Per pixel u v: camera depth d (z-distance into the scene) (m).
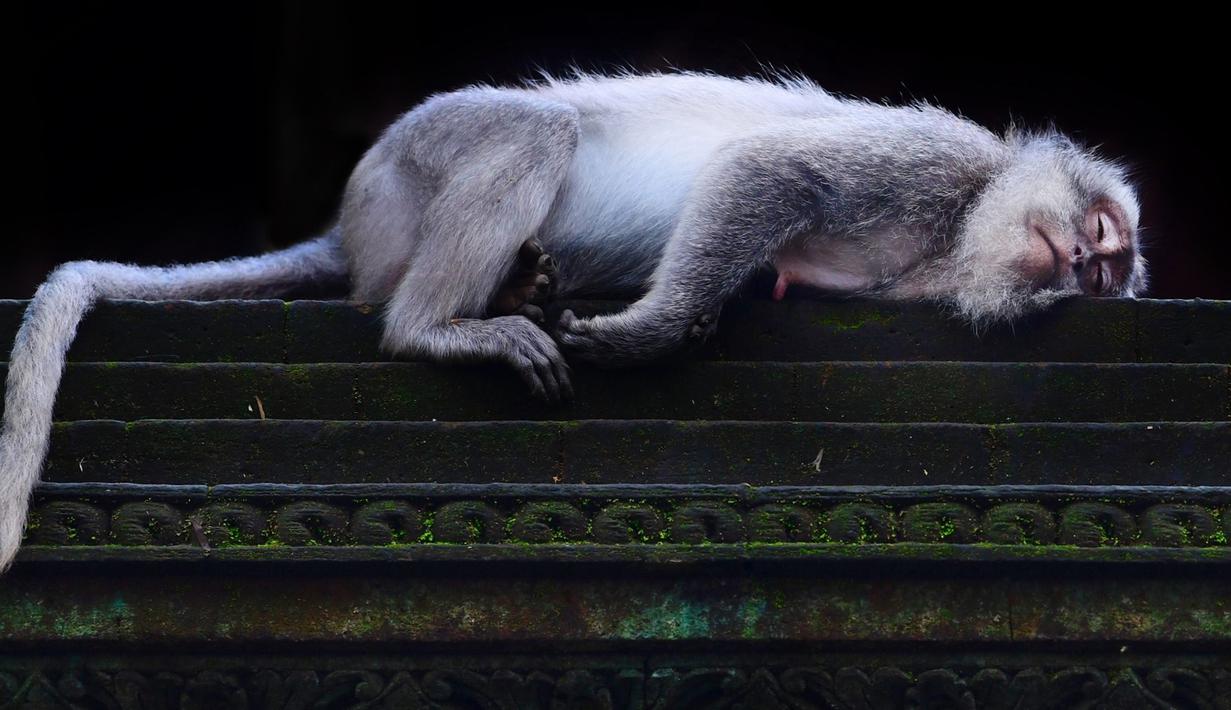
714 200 9.73
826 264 10.17
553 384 8.83
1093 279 10.05
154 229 21.80
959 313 9.38
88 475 8.41
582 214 10.72
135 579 7.92
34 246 21.39
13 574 7.89
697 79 11.18
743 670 7.99
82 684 7.96
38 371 8.50
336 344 9.24
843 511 7.98
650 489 8.03
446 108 10.52
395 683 7.95
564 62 22.39
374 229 10.80
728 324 9.30
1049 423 8.69
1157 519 8.05
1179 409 8.86
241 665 7.96
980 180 10.22
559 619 7.91
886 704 8.00
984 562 7.91
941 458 8.53
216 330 9.09
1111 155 22.67
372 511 7.93
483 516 7.93
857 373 8.84
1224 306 9.31
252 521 7.92
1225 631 7.98
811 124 10.20
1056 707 8.06
